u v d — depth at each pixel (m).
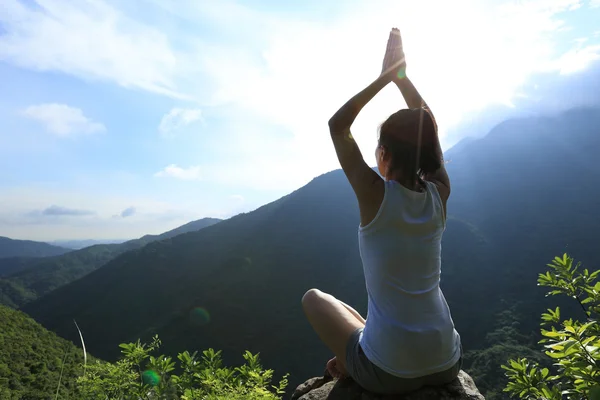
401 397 1.45
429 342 1.33
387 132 1.44
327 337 1.62
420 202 1.39
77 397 1.94
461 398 1.43
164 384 2.16
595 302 2.35
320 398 1.69
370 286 1.41
